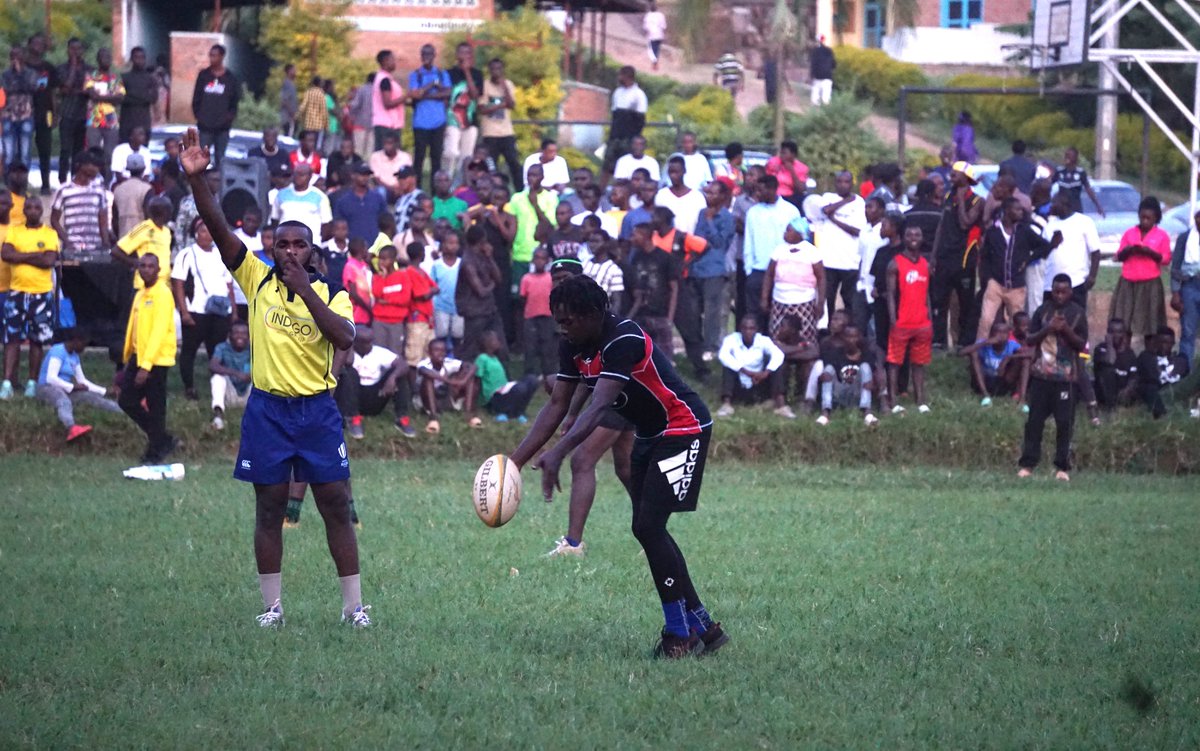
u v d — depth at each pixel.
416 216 67.62
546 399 69.12
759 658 26.11
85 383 62.50
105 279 65.38
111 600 30.48
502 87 88.44
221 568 34.72
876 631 28.52
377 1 120.75
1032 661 26.34
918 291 66.50
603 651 26.50
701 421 25.72
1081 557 38.66
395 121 89.56
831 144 123.06
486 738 20.70
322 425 27.53
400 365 62.97
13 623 27.77
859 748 20.67
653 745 20.64
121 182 72.88
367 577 33.84
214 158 84.00
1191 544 41.41
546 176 78.12
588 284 24.86
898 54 174.75
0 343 68.00
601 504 49.19
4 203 64.56
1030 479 59.81
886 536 42.09
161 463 56.94
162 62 120.94
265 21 118.44
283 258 26.12
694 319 70.56
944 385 71.38
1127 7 97.56
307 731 20.88
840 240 70.12
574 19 148.62
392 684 23.56
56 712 21.78
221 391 62.38
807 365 68.25
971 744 20.95
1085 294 70.00
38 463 56.62
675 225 72.19
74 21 134.25
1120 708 23.09
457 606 30.53
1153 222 71.00
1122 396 69.06
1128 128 145.75
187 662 24.88
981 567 36.59
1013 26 173.00
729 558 37.59
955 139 113.19
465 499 49.22
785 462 64.06
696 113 134.62
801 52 120.50
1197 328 72.00
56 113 97.31
